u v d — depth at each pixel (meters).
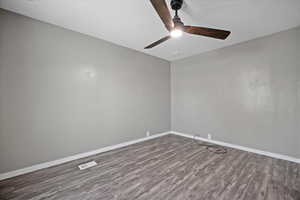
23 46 2.04
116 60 3.14
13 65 1.96
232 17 2.07
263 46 2.71
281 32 2.51
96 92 2.84
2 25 1.89
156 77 4.04
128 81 3.38
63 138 2.44
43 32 2.21
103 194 1.68
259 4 1.79
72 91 2.52
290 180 1.93
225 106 3.29
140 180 1.95
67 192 1.71
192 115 3.96
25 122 2.07
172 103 4.44
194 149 3.11
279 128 2.58
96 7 1.86
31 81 2.11
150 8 1.88
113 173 2.13
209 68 3.56
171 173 2.13
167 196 1.64
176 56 4.00
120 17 2.10
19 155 2.03
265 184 1.85
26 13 1.99
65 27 2.40
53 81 2.31
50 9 1.91
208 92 3.59
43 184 1.85
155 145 3.37
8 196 1.63
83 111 2.66
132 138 3.49
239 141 3.08
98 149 2.88
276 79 2.59
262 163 2.42
